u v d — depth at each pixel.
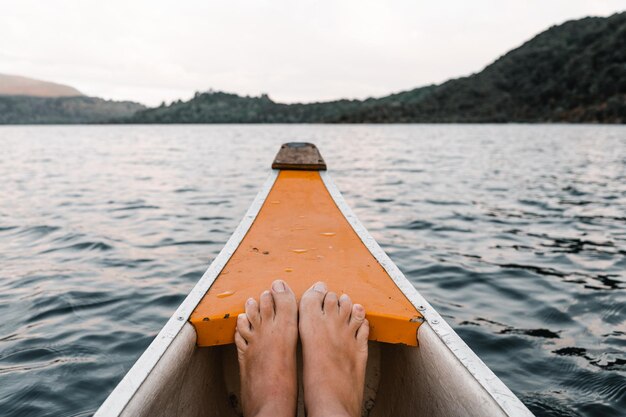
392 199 7.69
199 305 1.36
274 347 1.35
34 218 6.23
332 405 1.21
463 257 4.30
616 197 7.85
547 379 2.29
